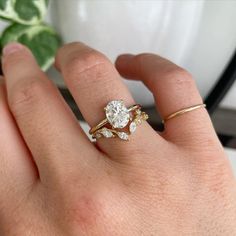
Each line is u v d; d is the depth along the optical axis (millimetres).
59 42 141
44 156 94
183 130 102
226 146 151
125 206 90
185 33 134
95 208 89
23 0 130
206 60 142
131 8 124
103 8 125
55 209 91
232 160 147
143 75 111
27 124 96
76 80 96
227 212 97
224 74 142
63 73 101
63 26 137
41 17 135
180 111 102
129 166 92
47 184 93
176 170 94
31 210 92
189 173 96
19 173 98
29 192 94
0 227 94
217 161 99
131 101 96
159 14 127
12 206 94
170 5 126
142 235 89
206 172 97
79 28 133
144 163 93
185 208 93
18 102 98
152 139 96
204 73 145
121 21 127
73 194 89
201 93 148
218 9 132
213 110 147
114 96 95
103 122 93
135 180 91
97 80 96
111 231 89
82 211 89
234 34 135
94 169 92
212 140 102
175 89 103
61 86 146
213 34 137
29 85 99
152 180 92
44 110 96
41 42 139
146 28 129
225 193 98
